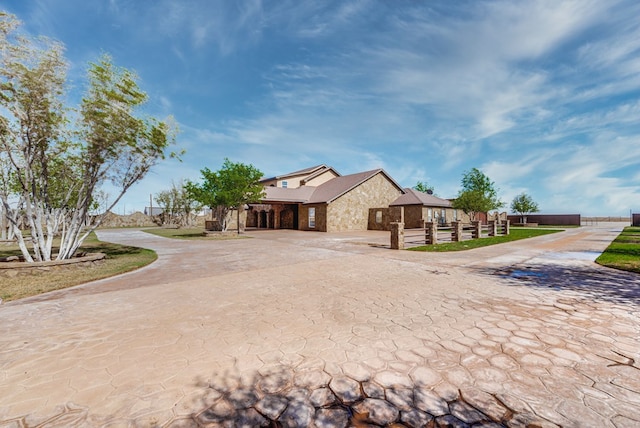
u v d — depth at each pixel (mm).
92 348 3203
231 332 3615
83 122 8336
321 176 33750
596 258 8734
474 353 2969
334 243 14844
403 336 3430
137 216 45906
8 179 8305
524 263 8305
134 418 2049
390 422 1978
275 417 2047
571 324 3711
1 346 3266
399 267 7961
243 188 20359
